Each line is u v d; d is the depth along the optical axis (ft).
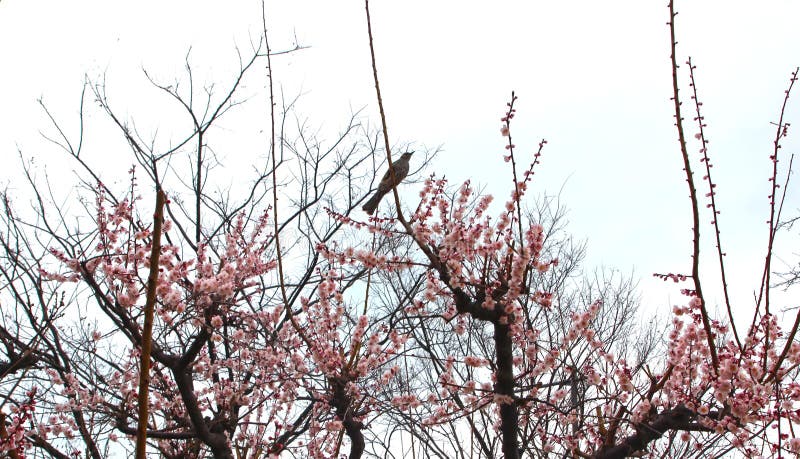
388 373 20.94
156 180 26.23
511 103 17.19
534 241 17.61
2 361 22.98
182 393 20.33
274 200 20.07
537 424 21.20
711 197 15.85
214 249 28.73
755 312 16.69
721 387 15.83
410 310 20.40
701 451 20.17
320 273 21.76
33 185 25.88
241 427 23.29
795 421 15.25
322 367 20.42
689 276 16.25
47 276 19.75
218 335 21.34
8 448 13.03
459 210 18.75
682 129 15.58
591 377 18.25
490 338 26.11
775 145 16.29
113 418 22.62
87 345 24.35
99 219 19.07
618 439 20.17
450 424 23.44
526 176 17.72
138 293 18.31
